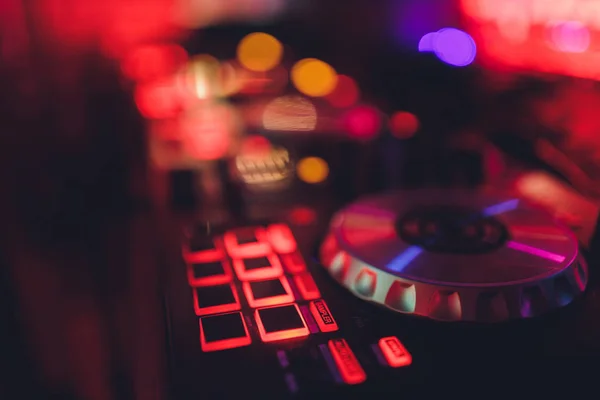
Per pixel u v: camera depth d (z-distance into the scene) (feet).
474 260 1.30
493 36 2.10
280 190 1.99
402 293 1.28
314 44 2.92
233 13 3.27
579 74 1.72
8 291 1.97
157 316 2.17
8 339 1.96
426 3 2.38
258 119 2.30
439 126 2.06
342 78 2.59
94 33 2.61
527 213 1.48
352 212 1.49
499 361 1.20
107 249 2.33
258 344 1.23
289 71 2.77
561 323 1.26
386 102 2.27
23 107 2.07
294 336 1.24
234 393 1.14
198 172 2.08
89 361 2.09
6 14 1.97
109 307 2.22
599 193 1.58
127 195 2.46
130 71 3.07
